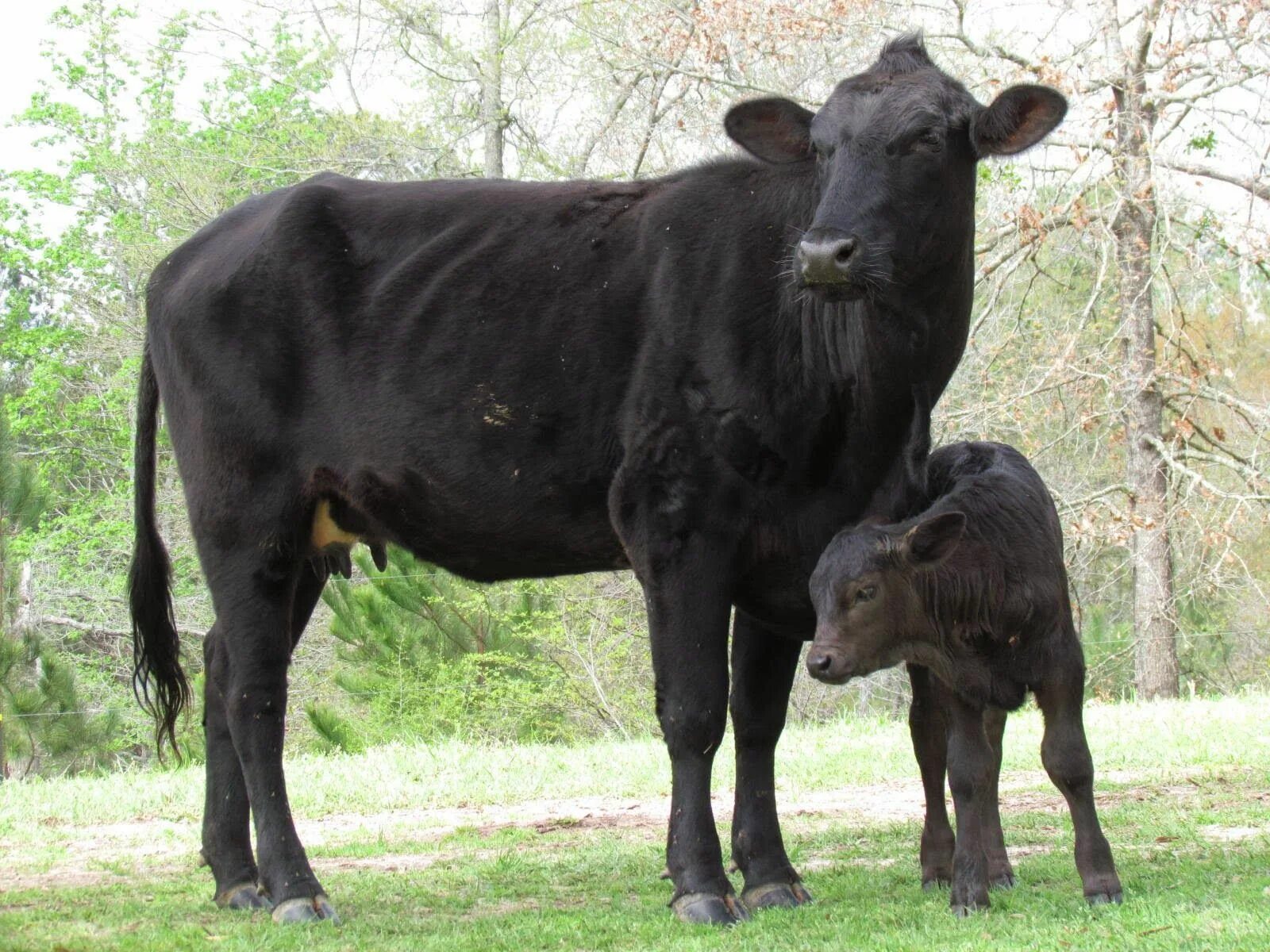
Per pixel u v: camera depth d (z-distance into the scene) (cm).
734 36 2169
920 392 645
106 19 3906
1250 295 2264
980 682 607
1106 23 1925
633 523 670
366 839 923
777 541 661
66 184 3934
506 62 2873
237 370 741
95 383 3769
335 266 748
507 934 608
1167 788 989
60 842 929
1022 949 512
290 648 750
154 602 809
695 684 647
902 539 604
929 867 676
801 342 642
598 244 707
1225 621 2853
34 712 2081
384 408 724
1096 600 2684
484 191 754
